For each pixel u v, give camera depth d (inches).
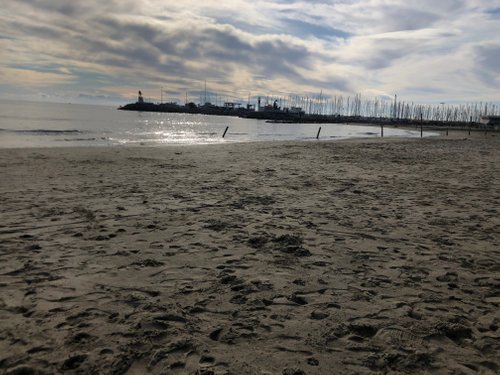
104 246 192.5
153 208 278.2
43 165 513.0
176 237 209.8
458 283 155.6
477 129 3403.1
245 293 141.6
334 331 115.2
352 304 134.5
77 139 1130.0
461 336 114.7
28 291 139.5
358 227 237.0
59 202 292.4
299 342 108.9
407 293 144.9
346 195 342.6
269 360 99.6
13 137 1095.0
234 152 790.5
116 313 124.1
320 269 167.6
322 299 138.0
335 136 1900.8
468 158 756.0
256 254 185.0
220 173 474.9
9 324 115.7
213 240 205.5
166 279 153.6
